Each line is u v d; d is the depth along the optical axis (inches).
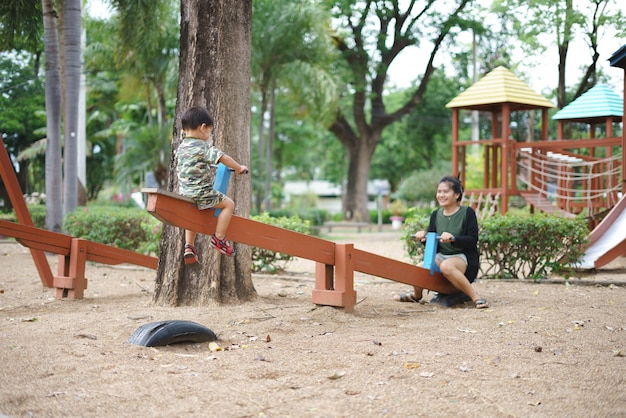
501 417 135.8
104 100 1574.8
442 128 1685.5
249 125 297.9
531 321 239.1
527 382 159.6
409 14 1151.6
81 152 1029.8
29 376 165.2
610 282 356.8
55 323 238.5
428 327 229.3
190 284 283.7
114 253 324.2
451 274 276.4
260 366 174.9
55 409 140.9
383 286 364.8
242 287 293.9
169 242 286.7
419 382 159.6
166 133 1119.6
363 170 1493.6
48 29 647.1
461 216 286.8
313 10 1077.1
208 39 285.9
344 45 1286.9
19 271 450.3
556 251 384.5
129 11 705.6
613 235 448.1
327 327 229.0
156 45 815.7
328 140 2116.1
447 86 1558.8
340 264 255.9
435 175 1502.2
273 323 235.0
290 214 1221.7
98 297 318.3
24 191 1551.4
